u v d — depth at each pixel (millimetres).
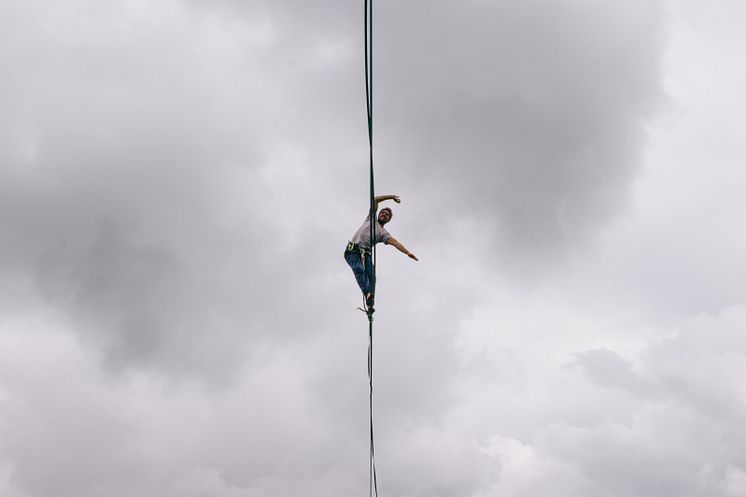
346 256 13555
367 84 9773
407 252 13602
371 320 14031
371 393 16500
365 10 9414
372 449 16734
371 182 10570
